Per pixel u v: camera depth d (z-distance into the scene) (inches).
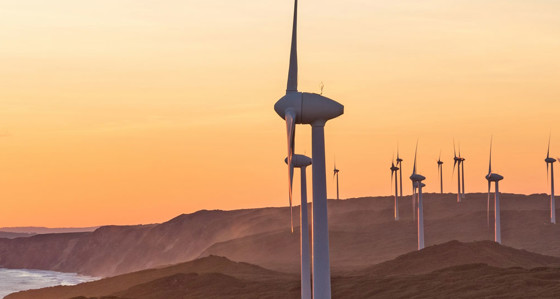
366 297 6087.6
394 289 6176.2
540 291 5374.0
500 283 5812.0
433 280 6269.7
